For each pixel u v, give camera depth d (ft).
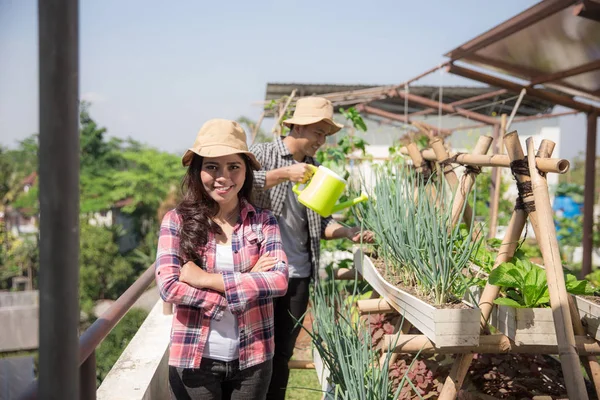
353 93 35.88
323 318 8.59
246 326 6.34
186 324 6.29
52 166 3.41
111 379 8.86
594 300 7.23
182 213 6.53
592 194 23.97
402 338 7.38
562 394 8.77
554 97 22.74
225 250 6.59
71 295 3.53
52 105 3.39
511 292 7.40
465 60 20.79
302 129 9.59
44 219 3.44
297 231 9.66
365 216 10.33
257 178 8.55
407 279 8.29
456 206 9.03
